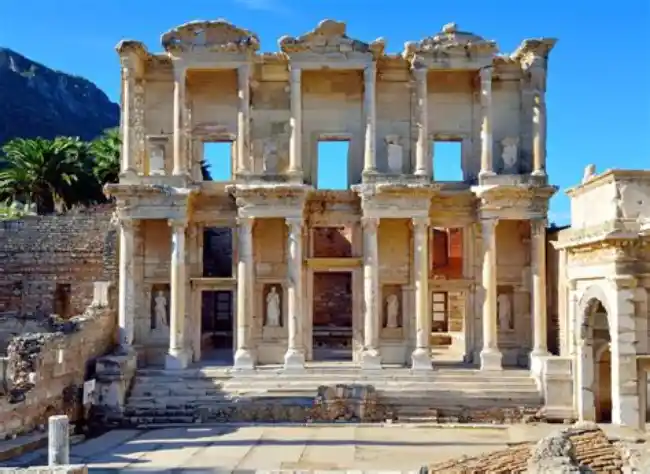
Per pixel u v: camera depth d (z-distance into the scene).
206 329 55.12
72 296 47.09
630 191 27.88
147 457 27.64
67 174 64.44
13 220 48.50
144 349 41.56
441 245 54.28
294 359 39.22
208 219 41.78
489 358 39.41
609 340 32.41
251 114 42.34
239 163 40.66
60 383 33.34
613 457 19.44
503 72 42.53
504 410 35.41
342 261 41.53
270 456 27.61
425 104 40.94
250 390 37.06
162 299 41.91
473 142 42.31
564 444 17.50
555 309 41.66
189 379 38.22
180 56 40.59
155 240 42.06
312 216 41.97
